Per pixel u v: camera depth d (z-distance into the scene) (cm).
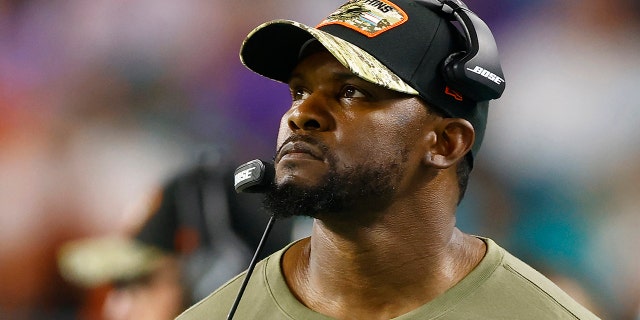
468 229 1266
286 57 582
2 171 1269
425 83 550
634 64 1297
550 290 574
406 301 567
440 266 571
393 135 543
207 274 1119
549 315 551
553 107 1297
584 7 1326
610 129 1279
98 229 1225
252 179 544
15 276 1229
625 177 1255
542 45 1325
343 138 536
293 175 532
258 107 1307
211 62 1325
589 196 1255
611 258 1220
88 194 1251
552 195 1262
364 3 573
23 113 1299
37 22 1335
